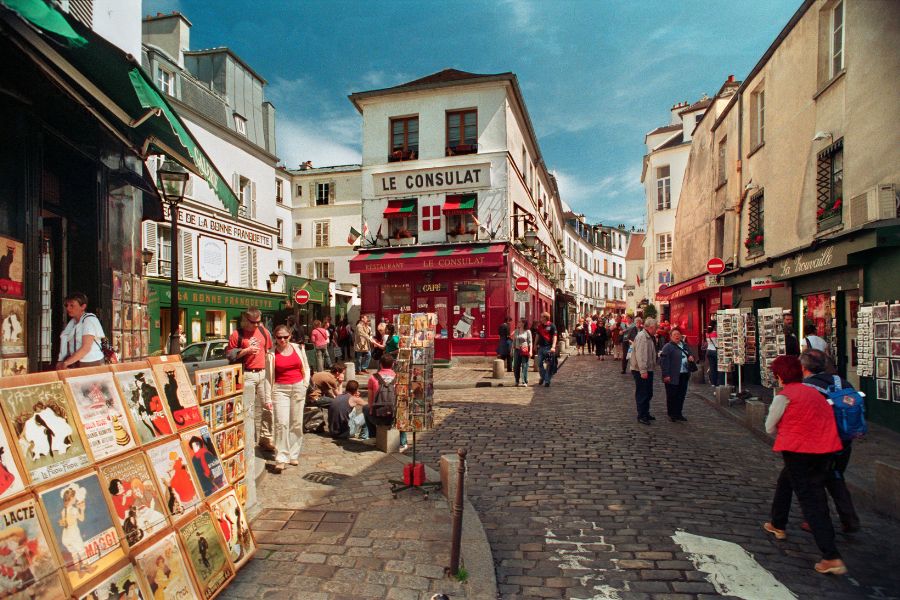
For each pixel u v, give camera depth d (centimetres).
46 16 336
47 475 251
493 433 844
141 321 798
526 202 2523
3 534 222
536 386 1414
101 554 263
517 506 528
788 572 393
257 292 2481
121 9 748
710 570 395
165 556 302
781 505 452
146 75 455
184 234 2078
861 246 852
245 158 2531
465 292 2011
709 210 1873
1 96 497
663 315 2956
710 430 870
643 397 924
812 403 408
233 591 349
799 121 1159
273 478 600
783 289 1259
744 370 1435
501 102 2023
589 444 769
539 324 1429
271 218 2723
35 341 542
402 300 2064
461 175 2034
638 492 564
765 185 1355
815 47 1080
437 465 663
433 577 372
